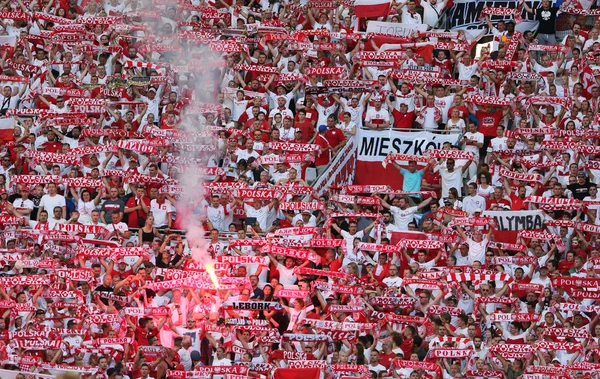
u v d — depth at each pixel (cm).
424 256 5325
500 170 5762
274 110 6138
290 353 4775
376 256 5412
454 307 5012
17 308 4906
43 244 5303
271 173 5781
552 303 5072
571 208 5553
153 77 6103
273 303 4959
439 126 6059
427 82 6059
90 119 5950
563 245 5416
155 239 5369
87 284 5062
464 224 5428
